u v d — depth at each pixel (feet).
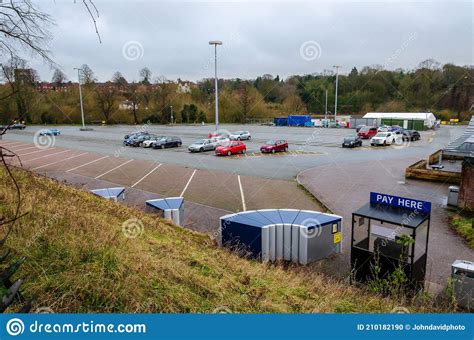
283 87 276.41
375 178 72.79
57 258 18.31
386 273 28.55
